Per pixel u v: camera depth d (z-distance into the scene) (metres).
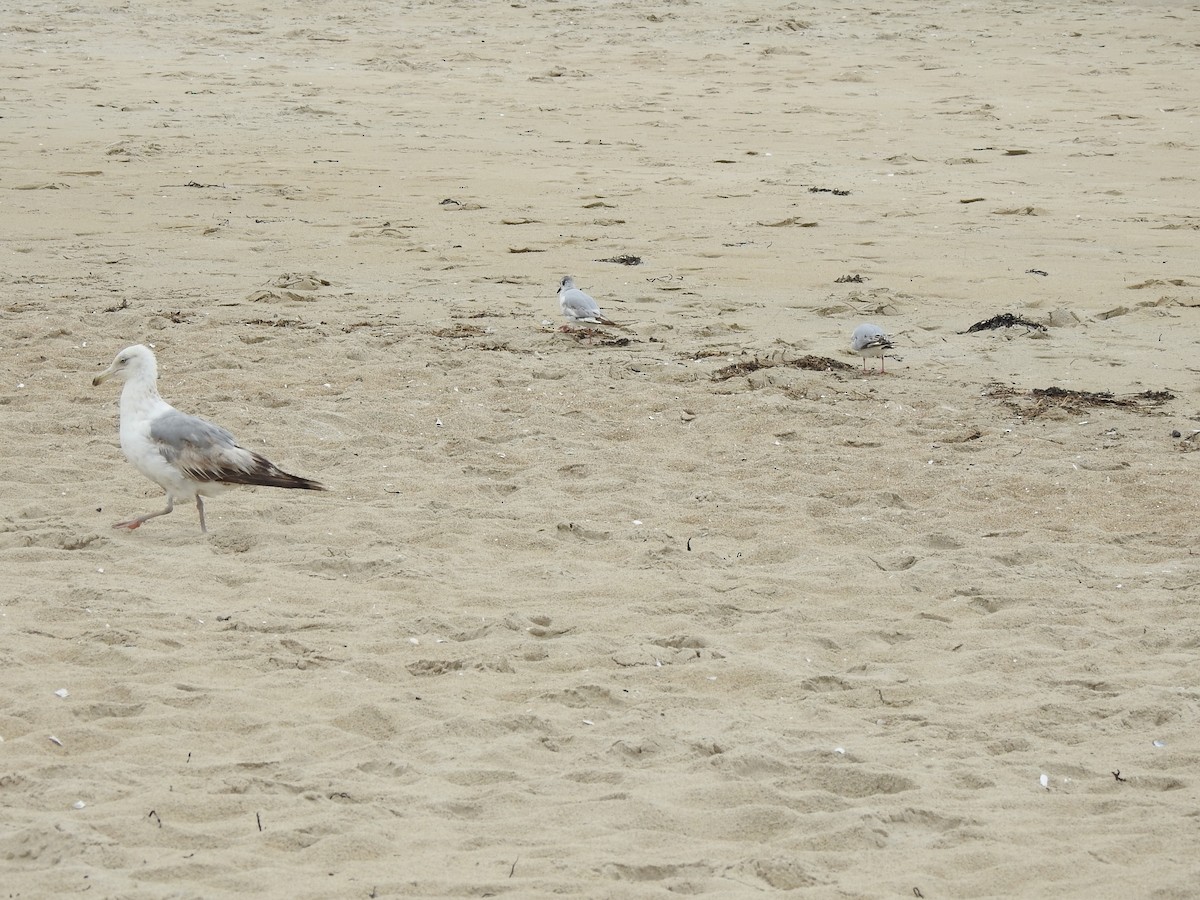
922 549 12.32
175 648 9.91
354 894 6.80
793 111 36.69
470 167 30.06
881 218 26.23
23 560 11.51
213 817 7.61
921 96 38.62
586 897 6.82
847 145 32.84
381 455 14.55
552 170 29.94
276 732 8.66
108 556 11.65
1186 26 48.53
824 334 19.55
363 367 17.59
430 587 11.20
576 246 24.17
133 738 8.49
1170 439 15.37
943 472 14.27
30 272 22.08
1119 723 9.12
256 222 25.48
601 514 13.01
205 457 11.95
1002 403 16.66
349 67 41.62
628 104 37.28
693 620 10.80
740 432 15.64
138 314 19.66
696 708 9.29
